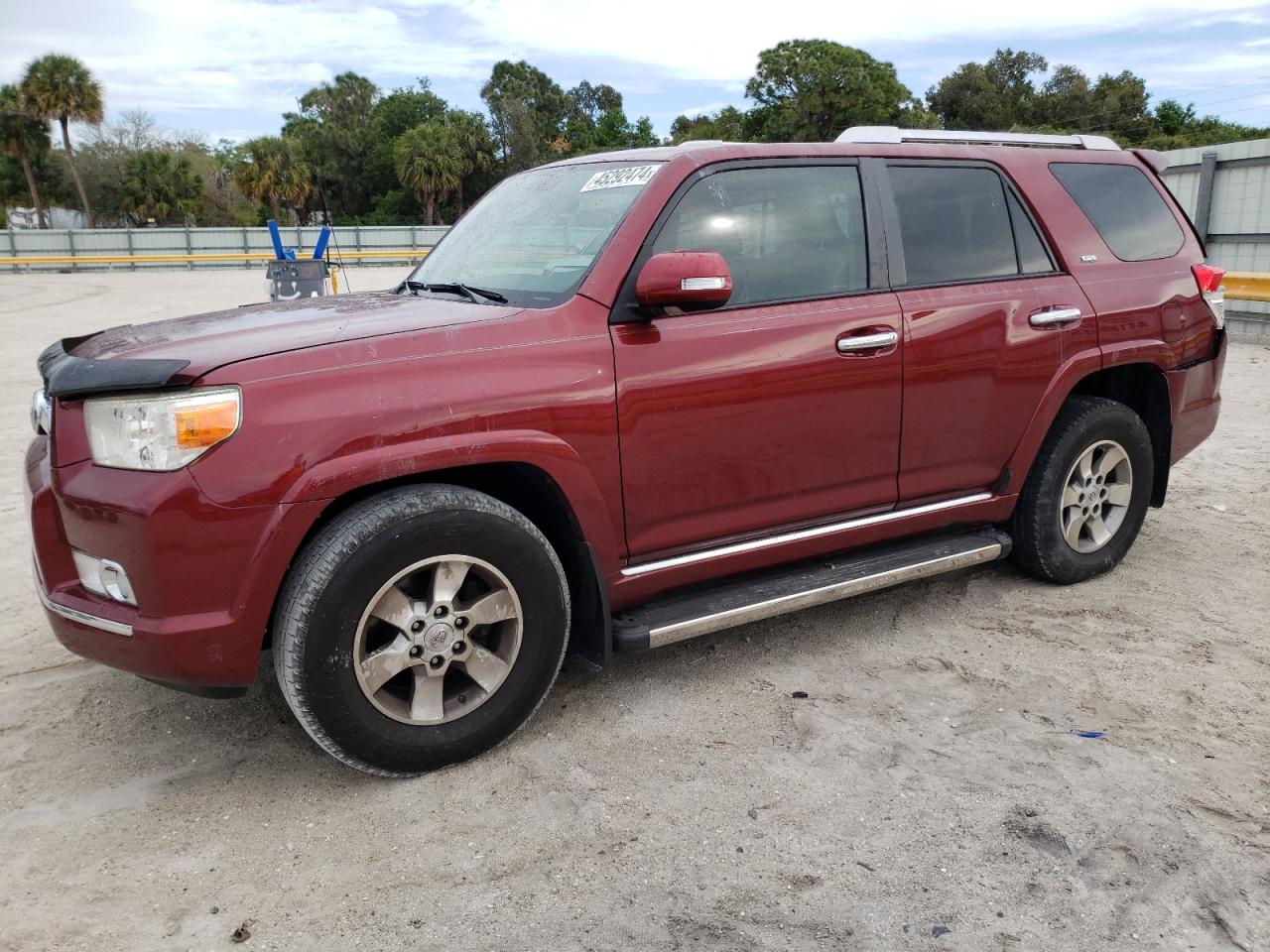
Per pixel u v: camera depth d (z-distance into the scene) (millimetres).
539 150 71750
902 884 2377
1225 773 2852
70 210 62125
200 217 61719
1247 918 2258
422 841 2578
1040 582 4371
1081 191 4215
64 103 54250
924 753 2977
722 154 3307
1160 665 3559
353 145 70000
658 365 3039
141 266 37219
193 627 2510
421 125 63438
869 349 3426
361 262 37312
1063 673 3506
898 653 3697
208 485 2465
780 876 2412
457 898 2350
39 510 2740
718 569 3330
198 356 2578
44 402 2934
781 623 3994
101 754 3037
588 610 3111
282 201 64000
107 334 3129
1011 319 3795
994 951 2156
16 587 4473
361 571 2586
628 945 2184
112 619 2578
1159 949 2164
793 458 3354
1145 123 76812
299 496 2521
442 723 2844
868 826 2607
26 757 3021
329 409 2576
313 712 2629
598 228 3195
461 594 2975
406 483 2807
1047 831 2570
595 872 2439
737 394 3176
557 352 2891
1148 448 4344
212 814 2709
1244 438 7180
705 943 2186
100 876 2447
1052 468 4051
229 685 2615
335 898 2355
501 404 2771
